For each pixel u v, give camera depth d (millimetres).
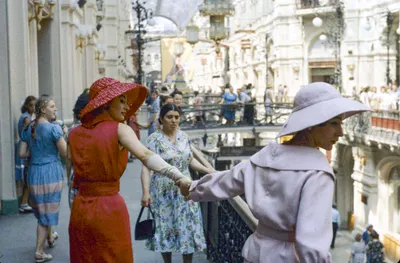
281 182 2266
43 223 5219
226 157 19562
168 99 8406
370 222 21641
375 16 30688
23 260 5281
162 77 45750
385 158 20484
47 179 5191
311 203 2168
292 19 36281
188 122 23281
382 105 20812
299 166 2244
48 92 11742
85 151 3070
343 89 33219
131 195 8383
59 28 11789
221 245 4785
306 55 35938
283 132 2314
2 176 7152
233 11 22641
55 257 5402
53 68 11789
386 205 21094
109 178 3094
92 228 3068
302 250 2084
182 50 45875
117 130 3051
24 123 6820
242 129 23766
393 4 28156
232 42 54781
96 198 3090
